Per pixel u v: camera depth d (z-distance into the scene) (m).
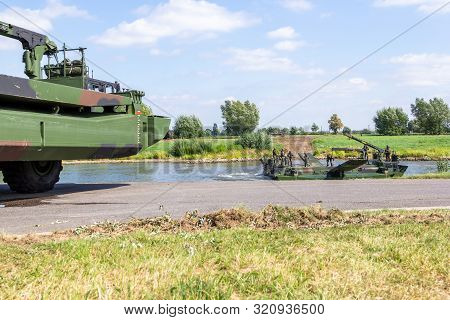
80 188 15.84
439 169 30.20
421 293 4.41
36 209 10.69
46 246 6.39
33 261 5.51
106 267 5.22
